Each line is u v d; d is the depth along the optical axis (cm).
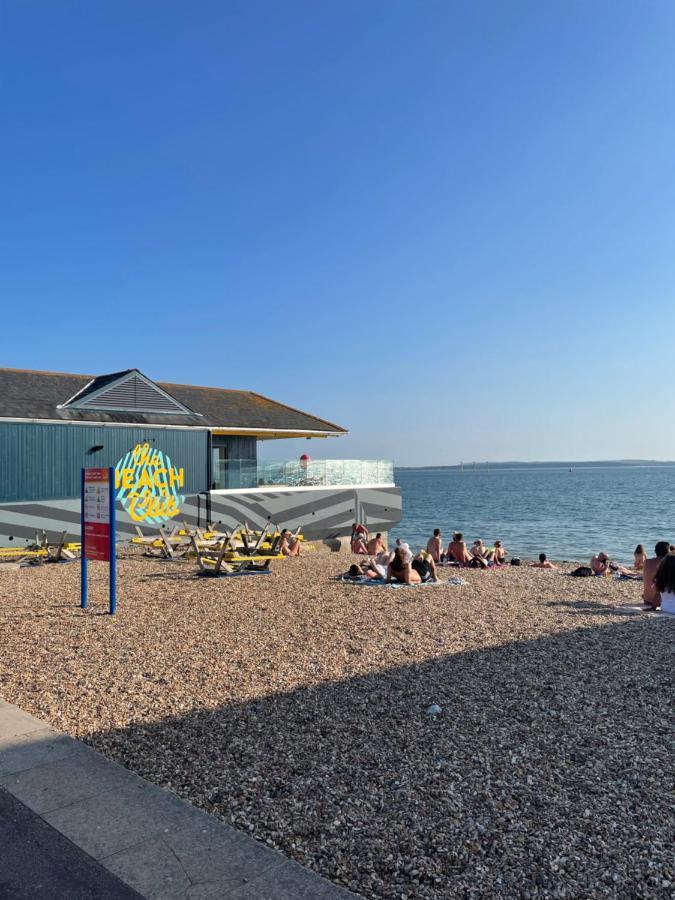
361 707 593
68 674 692
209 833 365
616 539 3603
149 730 536
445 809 402
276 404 3509
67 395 2503
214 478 2736
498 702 607
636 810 398
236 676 689
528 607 1105
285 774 453
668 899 311
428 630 915
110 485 1028
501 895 316
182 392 3152
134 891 314
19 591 1231
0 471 2119
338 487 3055
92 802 401
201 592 1234
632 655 779
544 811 398
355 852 355
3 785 423
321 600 1154
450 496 9494
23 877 325
